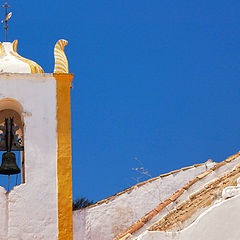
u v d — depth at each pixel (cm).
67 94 2145
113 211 2212
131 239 1880
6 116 2205
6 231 2017
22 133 2186
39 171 2075
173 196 1995
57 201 2058
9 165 2105
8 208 2033
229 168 1930
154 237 1459
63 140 2108
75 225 2178
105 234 2189
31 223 2031
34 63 2206
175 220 1678
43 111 2122
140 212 2228
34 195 2055
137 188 2248
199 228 1438
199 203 1647
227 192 1454
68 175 2080
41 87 2141
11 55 2222
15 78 2139
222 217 1433
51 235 2031
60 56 2198
